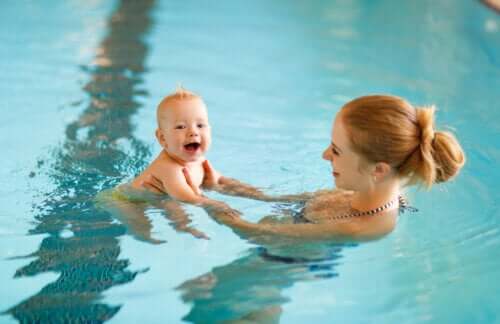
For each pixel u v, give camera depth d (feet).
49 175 10.23
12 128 12.14
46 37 18.84
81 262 7.84
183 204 9.12
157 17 22.29
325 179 10.22
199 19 22.34
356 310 7.03
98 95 14.32
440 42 19.25
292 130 12.72
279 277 7.55
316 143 11.97
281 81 16.06
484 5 22.48
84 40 18.86
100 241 8.29
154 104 13.93
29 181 9.99
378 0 25.16
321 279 7.51
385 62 17.60
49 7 22.53
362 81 16.06
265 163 10.92
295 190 9.80
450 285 7.43
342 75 16.58
